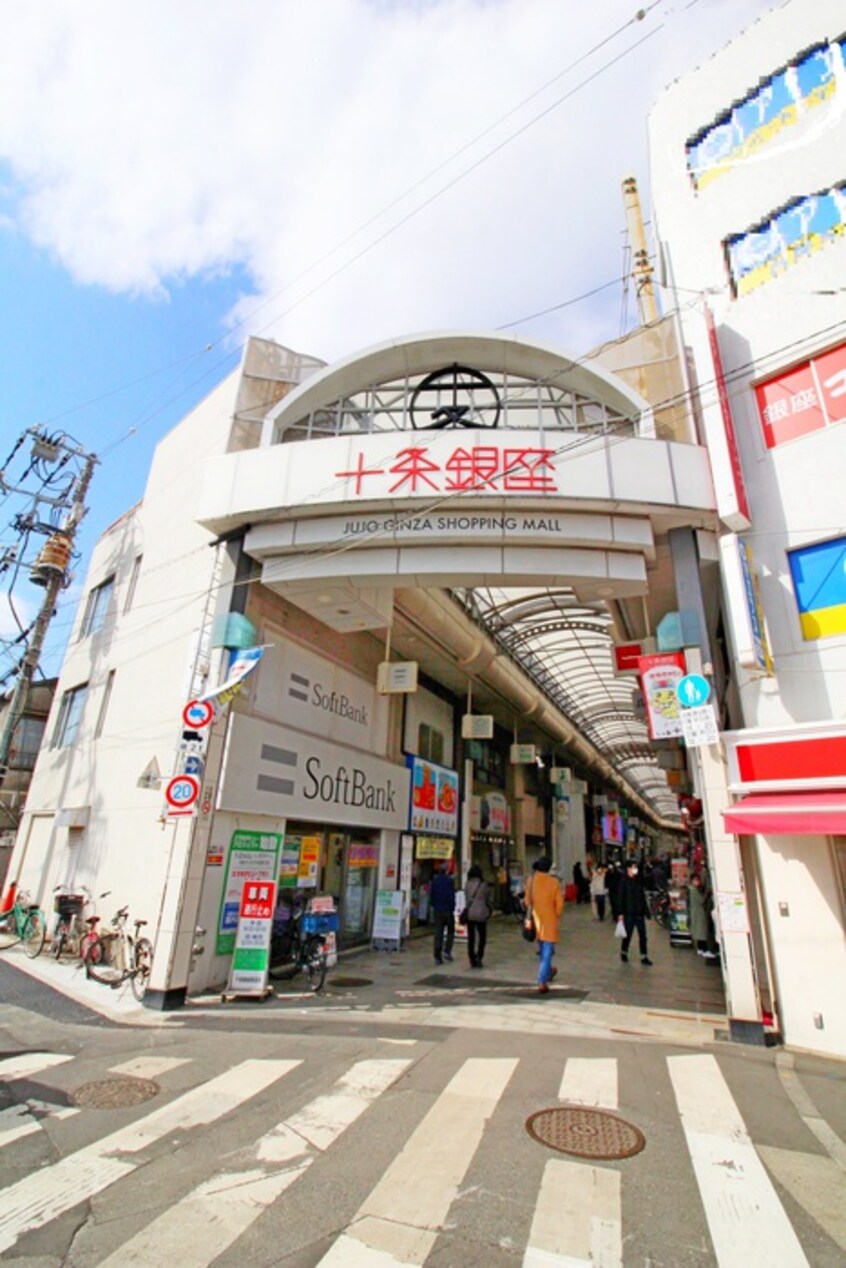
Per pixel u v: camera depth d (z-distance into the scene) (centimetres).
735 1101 468
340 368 1038
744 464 855
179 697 1017
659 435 938
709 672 812
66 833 1237
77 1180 343
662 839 6738
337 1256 281
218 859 890
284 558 954
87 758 1259
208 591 1005
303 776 1066
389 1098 463
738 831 641
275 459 948
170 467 1309
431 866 1648
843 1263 285
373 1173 355
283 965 998
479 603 1455
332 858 1205
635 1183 348
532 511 884
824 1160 379
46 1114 429
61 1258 277
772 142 942
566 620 1527
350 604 1005
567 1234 300
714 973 1012
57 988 830
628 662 1007
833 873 650
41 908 1223
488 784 2141
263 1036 630
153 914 895
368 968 1035
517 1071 523
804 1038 623
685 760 1588
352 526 912
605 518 880
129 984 848
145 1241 290
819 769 657
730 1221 314
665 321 1006
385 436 920
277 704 1051
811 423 816
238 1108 443
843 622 740
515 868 2283
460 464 880
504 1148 386
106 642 1368
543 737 2341
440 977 962
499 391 1057
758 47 979
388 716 1459
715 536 891
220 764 874
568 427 1011
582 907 2384
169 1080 498
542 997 821
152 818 973
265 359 1130
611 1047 598
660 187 1053
